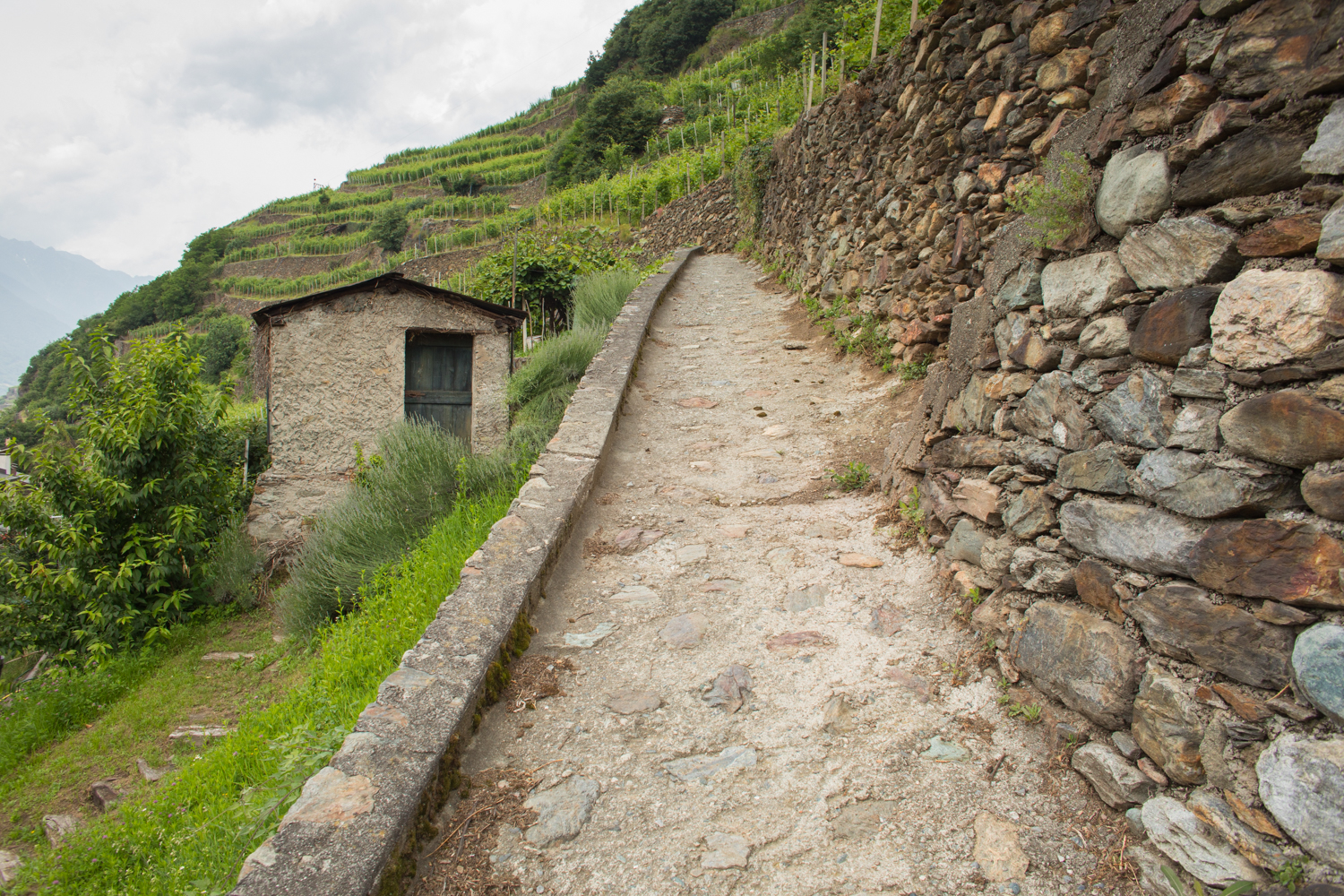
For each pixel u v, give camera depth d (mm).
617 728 2535
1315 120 1615
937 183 5422
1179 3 1953
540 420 7320
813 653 2922
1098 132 2324
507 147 62344
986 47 4652
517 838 2076
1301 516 1616
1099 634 2139
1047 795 2105
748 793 2230
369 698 3148
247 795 2771
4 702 6590
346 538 6062
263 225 63656
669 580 3578
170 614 7117
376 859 1777
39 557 7254
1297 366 1612
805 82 14633
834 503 4402
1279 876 1512
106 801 4309
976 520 3051
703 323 9000
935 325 5219
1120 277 2195
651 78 46469
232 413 10930
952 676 2662
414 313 8469
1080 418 2385
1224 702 1746
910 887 1882
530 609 3221
